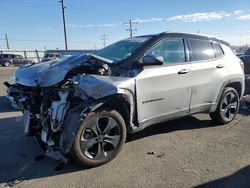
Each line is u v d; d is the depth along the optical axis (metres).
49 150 3.93
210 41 5.38
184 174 3.69
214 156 4.23
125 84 3.93
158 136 5.06
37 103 4.12
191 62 4.86
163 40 4.58
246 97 7.28
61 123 3.68
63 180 3.57
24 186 3.45
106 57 4.54
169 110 4.60
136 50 4.32
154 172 3.75
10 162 4.08
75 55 4.72
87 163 3.80
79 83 3.73
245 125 5.74
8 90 4.81
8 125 5.80
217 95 5.38
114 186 3.42
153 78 4.25
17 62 38.78
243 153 4.34
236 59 5.84
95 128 3.79
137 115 4.18
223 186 3.40
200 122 5.88
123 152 4.37
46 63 4.77
